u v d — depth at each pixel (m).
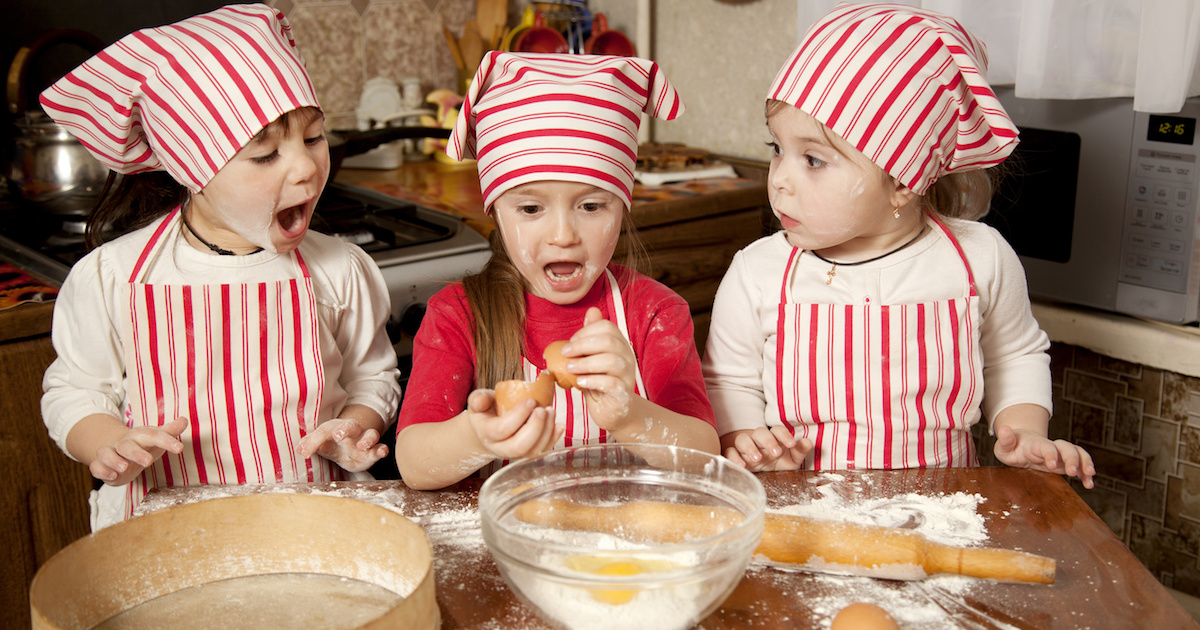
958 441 1.23
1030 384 1.26
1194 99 1.48
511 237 1.05
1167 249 1.54
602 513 0.85
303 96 1.06
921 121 1.06
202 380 1.17
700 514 0.83
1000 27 1.62
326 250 1.28
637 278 1.22
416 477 0.99
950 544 0.88
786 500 0.97
